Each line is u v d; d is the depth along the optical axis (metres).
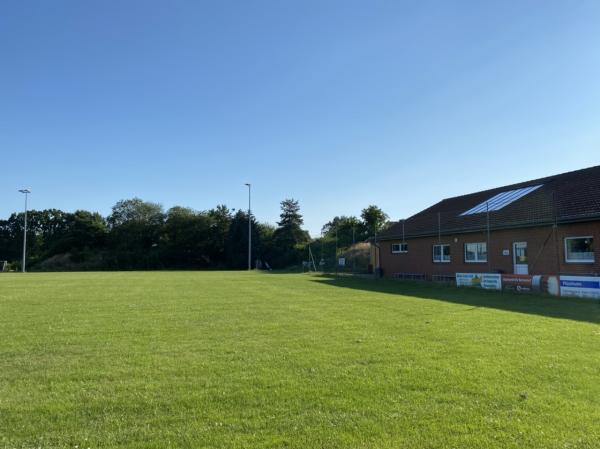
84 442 4.66
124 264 77.12
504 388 6.27
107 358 8.09
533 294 20.38
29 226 96.88
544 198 25.27
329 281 30.58
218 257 81.44
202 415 5.37
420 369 7.20
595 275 19.67
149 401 5.83
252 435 4.82
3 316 13.30
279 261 70.19
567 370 7.13
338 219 77.12
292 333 10.41
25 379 6.83
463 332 10.44
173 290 22.75
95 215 88.88
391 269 36.50
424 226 33.22
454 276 29.50
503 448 4.52
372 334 10.21
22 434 4.86
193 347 8.95
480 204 31.34
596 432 4.86
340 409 5.53
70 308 15.16
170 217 82.75
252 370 7.23
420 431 4.89
